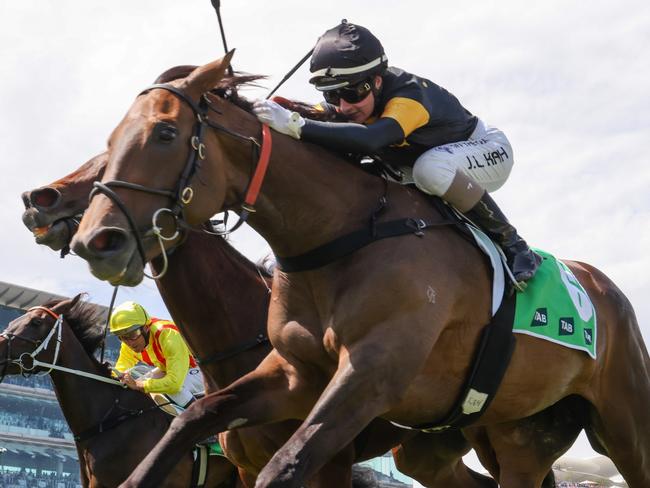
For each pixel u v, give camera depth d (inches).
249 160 141.2
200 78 137.9
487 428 190.9
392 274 141.3
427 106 158.7
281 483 125.0
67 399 265.3
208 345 204.2
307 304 147.3
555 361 166.9
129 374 267.0
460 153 162.4
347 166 150.9
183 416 147.6
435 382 151.4
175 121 133.8
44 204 197.2
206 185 135.3
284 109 144.8
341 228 145.6
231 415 149.3
